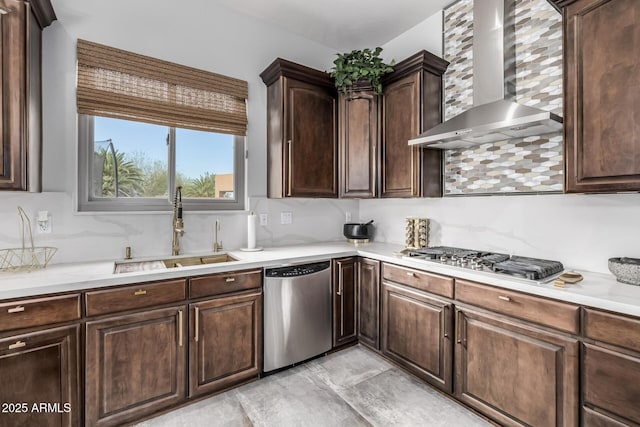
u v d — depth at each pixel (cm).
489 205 233
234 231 267
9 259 184
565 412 144
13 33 158
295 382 219
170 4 237
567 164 161
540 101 204
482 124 187
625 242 172
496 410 171
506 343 166
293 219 302
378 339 249
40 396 148
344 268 260
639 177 137
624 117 141
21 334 143
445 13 262
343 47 326
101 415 164
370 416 184
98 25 210
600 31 149
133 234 224
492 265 184
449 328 195
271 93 272
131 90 219
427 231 274
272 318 222
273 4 257
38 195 192
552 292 148
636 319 124
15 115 159
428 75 249
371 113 274
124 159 227
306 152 266
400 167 258
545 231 204
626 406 126
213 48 255
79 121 210
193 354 191
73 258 203
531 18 208
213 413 186
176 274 183
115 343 167
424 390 210
